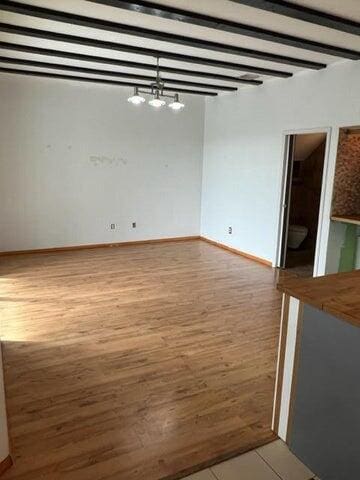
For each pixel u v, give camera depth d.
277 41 3.49
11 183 5.72
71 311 3.84
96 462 1.94
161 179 6.88
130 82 5.68
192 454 2.01
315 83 4.68
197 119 6.97
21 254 5.98
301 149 6.48
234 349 3.13
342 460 1.80
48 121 5.80
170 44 3.78
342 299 1.85
